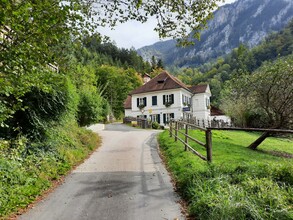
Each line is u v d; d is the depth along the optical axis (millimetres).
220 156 9461
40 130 8648
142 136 18719
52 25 4211
